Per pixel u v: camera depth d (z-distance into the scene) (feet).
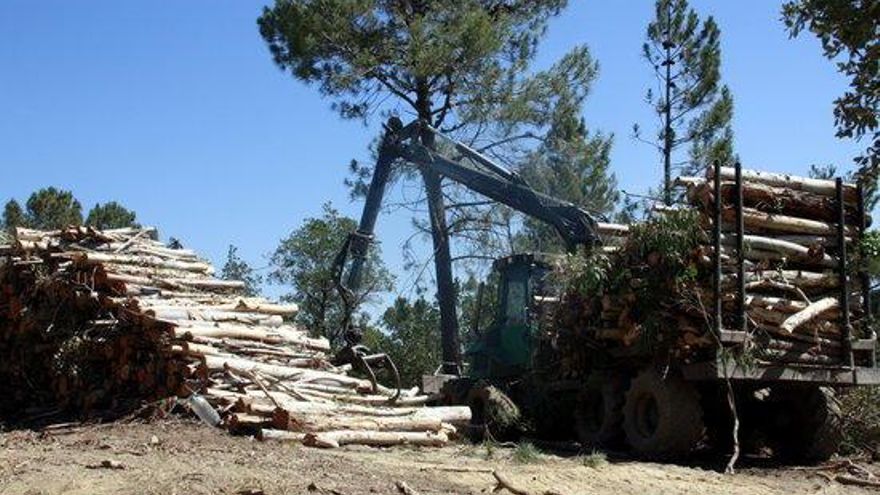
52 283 45.11
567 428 44.45
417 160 52.26
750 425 40.24
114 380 41.98
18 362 47.62
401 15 73.00
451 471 30.04
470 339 53.31
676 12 84.28
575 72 77.46
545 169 76.18
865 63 26.91
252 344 40.96
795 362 36.70
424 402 43.32
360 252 49.88
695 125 83.56
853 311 38.58
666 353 37.55
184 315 40.55
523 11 78.84
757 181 37.52
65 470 25.99
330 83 73.61
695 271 36.32
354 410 37.37
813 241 37.81
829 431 38.24
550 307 44.78
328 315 75.20
